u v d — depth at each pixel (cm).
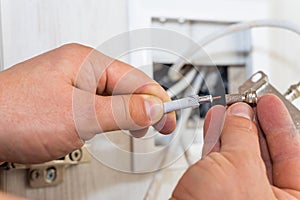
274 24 43
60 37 41
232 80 45
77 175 41
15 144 34
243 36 46
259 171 29
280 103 34
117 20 42
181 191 29
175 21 44
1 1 39
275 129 34
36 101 34
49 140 34
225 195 28
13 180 39
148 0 42
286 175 32
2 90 34
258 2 46
